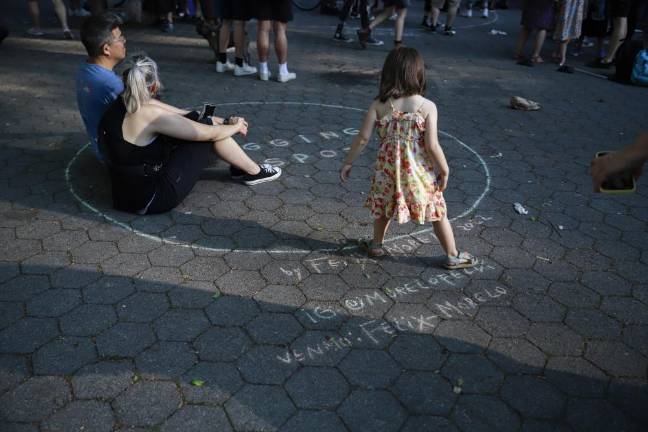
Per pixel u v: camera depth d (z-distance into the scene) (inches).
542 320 125.0
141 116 147.6
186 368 108.0
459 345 116.8
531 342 118.3
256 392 103.3
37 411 97.5
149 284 131.6
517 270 142.3
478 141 226.4
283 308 125.7
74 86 272.4
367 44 392.2
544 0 335.0
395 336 118.7
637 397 105.3
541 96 291.3
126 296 127.1
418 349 115.4
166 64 313.7
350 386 105.5
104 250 143.9
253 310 124.7
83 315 120.7
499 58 371.2
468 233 158.4
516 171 200.1
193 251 145.4
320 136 223.8
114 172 153.4
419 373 109.3
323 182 185.6
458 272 140.8
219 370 108.0
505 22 517.7
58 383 103.3
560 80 323.9
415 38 424.2
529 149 220.8
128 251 143.9
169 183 155.6
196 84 282.0
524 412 101.3
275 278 136.0
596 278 140.2
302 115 246.5
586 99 289.6
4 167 185.6
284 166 196.1
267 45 284.0
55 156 195.5
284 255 145.4
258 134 222.8
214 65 316.8
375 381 106.9
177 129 152.2
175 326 118.7
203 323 120.0
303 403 101.3
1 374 104.7
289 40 391.9
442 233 135.8
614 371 111.3
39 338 113.8
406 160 125.3
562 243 155.3
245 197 173.6
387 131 126.9
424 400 103.1
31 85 270.4
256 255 144.9
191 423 96.4
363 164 200.5
